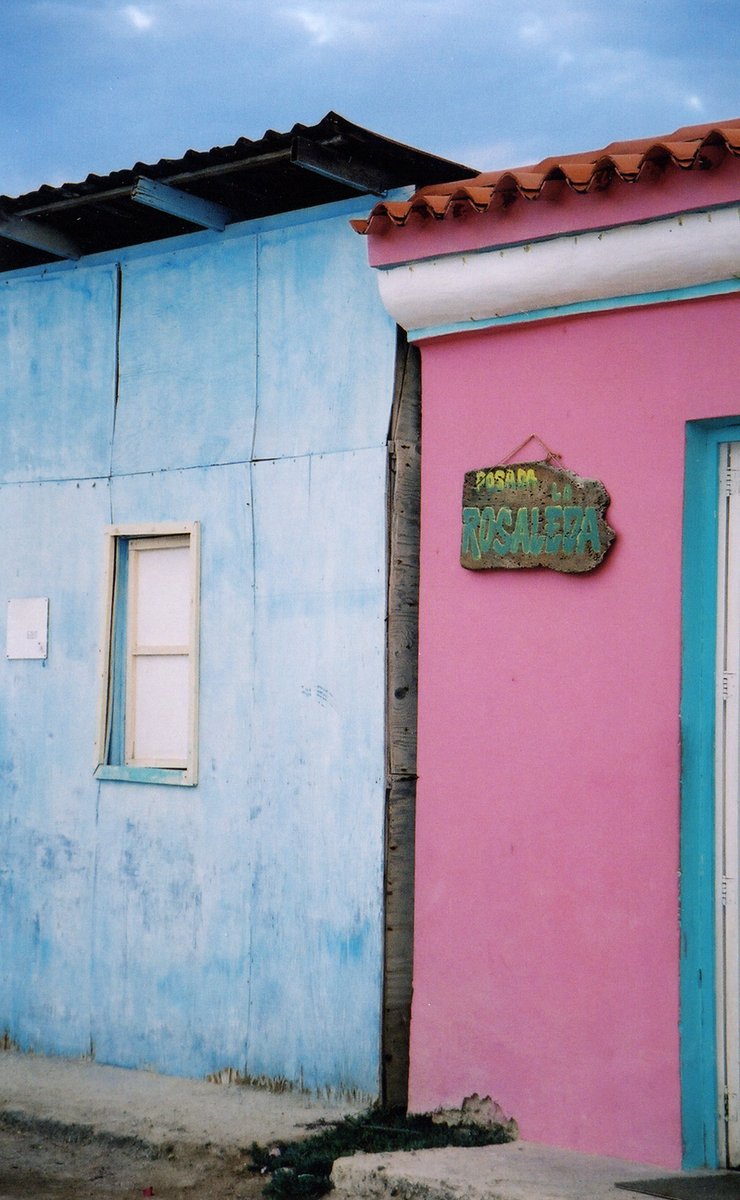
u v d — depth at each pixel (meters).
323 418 7.06
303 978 6.91
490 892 6.22
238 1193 5.99
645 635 5.84
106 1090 7.20
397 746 6.72
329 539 6.98
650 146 5.82
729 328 5.68
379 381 6.86
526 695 6.17
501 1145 5.96
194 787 7.43
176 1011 7.41
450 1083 6.28
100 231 8.05
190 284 7.67
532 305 6.16
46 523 8.20
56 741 8.06
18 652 8.26
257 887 7.13
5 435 8.43
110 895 7.74
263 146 6.63
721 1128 5.65
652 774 5.78
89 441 8.05
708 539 5.80
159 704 7.77
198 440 7.57
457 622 6.41
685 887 5.68
